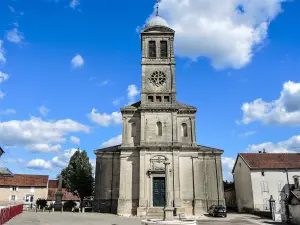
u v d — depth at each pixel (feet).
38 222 100.17
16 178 241.55
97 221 114.21
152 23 187.21
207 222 122.93
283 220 128.57
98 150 171.42
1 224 84.74
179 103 177.68
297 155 201.67
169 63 176.96
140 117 167.84
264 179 186.39
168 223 82.48
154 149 159.74
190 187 159.12
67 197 269.44
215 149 169.17
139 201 151.23
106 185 166.50
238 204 213.87
